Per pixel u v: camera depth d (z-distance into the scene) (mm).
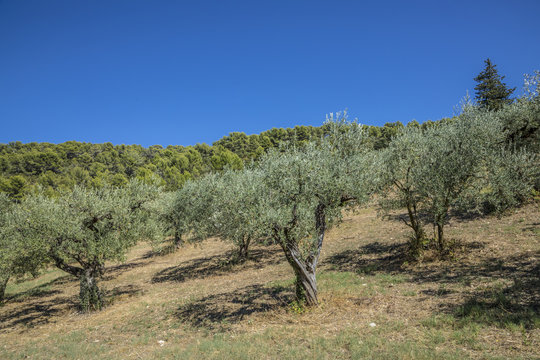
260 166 13562
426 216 25250
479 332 8227
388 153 16781
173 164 105688
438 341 8141
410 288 13039
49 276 33500
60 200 18391
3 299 23953
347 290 13945
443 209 15367
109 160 132625
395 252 19109
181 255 34156
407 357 7445
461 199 14820
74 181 94000
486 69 48750
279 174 12336
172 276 25484
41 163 119500
